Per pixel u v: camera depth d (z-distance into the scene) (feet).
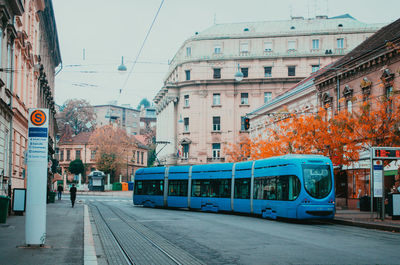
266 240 49.37
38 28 126.31
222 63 235.40
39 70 124.06
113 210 110.01
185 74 244.01
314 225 73.20
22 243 43.32
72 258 35.29
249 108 232.73
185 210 113.91
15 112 92.12
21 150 104.27
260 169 88.58
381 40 106.93
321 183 77.05
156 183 123.03
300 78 225.97
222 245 45.50
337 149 92.94
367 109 86.17
